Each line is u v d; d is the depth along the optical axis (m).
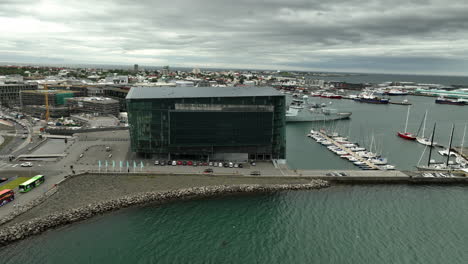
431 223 120.69
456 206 134.75
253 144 169.25
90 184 137.88
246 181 147.62
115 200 125.00
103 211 120.06
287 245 105.06
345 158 197.38
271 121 166.62
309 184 148.12
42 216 110.94
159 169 155.25
